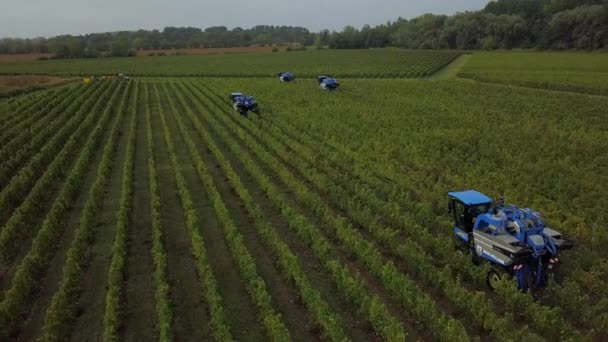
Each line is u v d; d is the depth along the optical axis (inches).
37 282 721.0
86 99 2495.1
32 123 1888.5
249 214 976.9
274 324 562.6
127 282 721.6
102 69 4948.3
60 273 754.2
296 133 1640.0
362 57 6112.2
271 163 1283.2
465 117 1951.3
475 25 7160.4
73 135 1572.3
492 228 684.7
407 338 591.8
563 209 962.1
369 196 1000.2
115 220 957.2
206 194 1103.6
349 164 1274.6
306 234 828.6
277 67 4975.4
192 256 802.8
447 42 7445.9
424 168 1244.5
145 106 2372.0
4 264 783.7
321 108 2212.1
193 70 4736.7
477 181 1113.4
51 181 1170.6
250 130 1729.8
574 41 6048.2
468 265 701.9
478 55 5910.4
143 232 896.9
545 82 2972.4
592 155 1362.0
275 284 719.1
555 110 2100.1
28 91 3083.2
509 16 7101.4
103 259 795.4
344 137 1594.5
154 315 641.0
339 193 1042.7
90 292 697.0
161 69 4891.7
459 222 776.9
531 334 540.4
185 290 700.7
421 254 729.6
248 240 866.1
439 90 2886.3
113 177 1229.1
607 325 582.6
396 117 1961.1
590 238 815.1
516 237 657.0
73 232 908.6
